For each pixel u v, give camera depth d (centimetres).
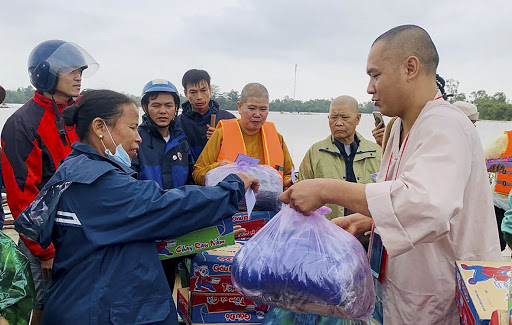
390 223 151
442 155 156
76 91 271
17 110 265
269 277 163
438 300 172
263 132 316
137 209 164
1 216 243
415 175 153
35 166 260
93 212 165
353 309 163
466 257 171
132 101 182
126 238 164
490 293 134
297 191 168
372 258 192
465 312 141
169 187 301
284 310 185
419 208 147
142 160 297
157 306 168
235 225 246
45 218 168
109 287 162
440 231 148
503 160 389
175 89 312
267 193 249
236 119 322
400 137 192
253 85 312
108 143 178
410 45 170
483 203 170
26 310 157
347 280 161
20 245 264
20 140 255
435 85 179
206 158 312
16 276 154
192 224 169
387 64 172
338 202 164
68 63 261
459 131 161
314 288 158
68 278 165
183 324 230
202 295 207
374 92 179
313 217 179
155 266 171
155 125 305
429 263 172
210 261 205
